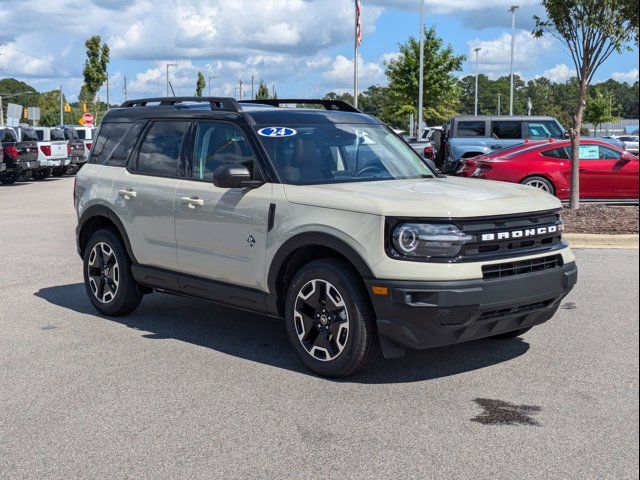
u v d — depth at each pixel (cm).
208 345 640
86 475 398
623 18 1344
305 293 556
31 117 4931
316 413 480
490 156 1667
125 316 744
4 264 1038
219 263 617
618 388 521
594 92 7394
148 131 707
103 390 527
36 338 663
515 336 650
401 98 4591
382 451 422
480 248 514
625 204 1620
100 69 5534
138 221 689
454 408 487
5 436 450
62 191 2464
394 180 611
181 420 471
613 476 388
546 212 557
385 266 505
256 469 402
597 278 905
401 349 522
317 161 603
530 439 436
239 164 596
